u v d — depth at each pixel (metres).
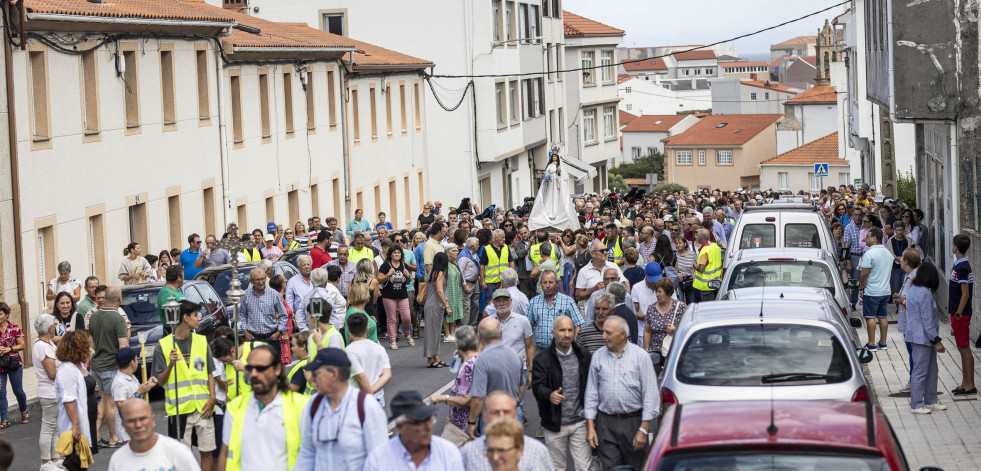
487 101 71.25
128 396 16.88
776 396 13.47
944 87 27.92
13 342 22.05
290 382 15.87
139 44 35.62
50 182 30.67
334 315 21.61
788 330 14.30
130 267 31.66
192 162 39.28
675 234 33.75
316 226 40.75
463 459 10.99
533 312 18.31
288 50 46.12
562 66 92.06
